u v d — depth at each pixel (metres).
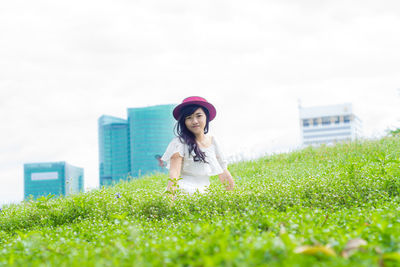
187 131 6.62
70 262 2.52
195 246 2.70
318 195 5.23
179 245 2.82
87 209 5.66
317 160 10.83
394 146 10.81
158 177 12.13
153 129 146.88
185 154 6.50
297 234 3.09
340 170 6.59
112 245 3.14
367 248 2.55
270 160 13.02
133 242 3.09
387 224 2.93
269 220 3.50
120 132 149.88
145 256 2.61
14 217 6.21
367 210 4.31
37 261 2.66
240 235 3.11
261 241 2.56
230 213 4.44
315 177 6.07
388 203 4.59
